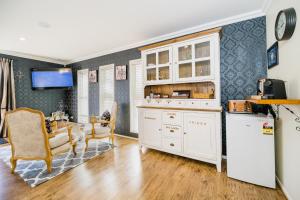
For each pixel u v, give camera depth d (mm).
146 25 2932
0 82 4332
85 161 2695
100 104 4793
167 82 3006
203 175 2219
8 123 2256
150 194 1816
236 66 2674
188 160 2715
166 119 2818
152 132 3010
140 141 3180
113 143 3518
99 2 2184
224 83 2768
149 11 2447
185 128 2617
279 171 1950
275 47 2006
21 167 2502
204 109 2436
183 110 2623
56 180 2121
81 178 2162
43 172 2330
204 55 2709
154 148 2988
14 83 4652
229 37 2725
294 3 1565
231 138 2096
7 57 4520
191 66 2820
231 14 2580
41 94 5309
